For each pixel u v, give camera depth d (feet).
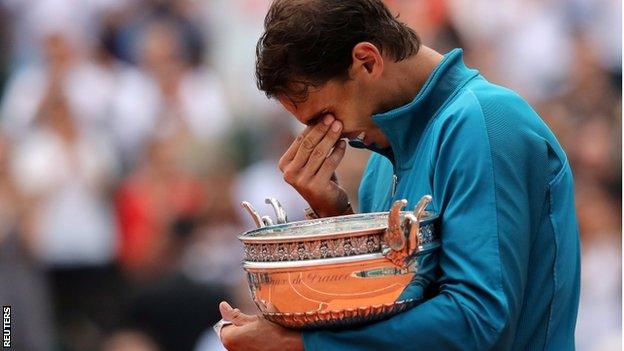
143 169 85.81
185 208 82.33
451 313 27.63
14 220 77.30
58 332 80.69
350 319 27.99
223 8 101.96
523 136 28.55
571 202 29.81
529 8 105.50
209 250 77.97
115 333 76.02
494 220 27.78
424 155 29.55
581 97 94.63
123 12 99.96
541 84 99.66
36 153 84.79
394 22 29.86
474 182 28.02
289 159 31.17
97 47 96.48
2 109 90.53
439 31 98.17
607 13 104.88
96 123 89.81
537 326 29.43
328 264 27.45
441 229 28.63
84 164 85.35
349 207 31.60
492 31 102.63
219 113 94.12
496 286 27.53
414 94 29.96
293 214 83.20
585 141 86.53
